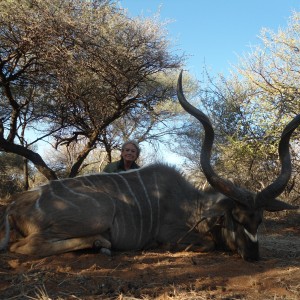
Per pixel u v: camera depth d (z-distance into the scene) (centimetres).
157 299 257
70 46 784
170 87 1052
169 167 428
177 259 358
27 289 272
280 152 372
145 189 404
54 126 1153
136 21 896
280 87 762
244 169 797
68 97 895
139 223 393
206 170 367
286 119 729
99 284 283
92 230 365
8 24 734
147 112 1098
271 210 366
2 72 833
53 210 365
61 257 349
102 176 404
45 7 734
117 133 1289
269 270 323
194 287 278
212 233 399
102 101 921
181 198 412
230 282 292
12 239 373
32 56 839
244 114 822
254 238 355
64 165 1534
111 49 798
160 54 903
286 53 770
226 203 366
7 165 1398
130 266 331
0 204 613
